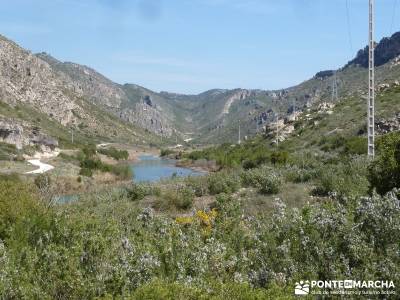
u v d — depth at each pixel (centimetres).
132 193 2381
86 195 2605
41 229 1102
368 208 839
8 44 18600
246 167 5328
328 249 775
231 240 1085
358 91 11719
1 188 1285
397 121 5719
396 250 749
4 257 848
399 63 13912
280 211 994
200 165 8638
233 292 689
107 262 838
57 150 9894
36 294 732
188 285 754
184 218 1539
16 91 16875
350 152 4294
